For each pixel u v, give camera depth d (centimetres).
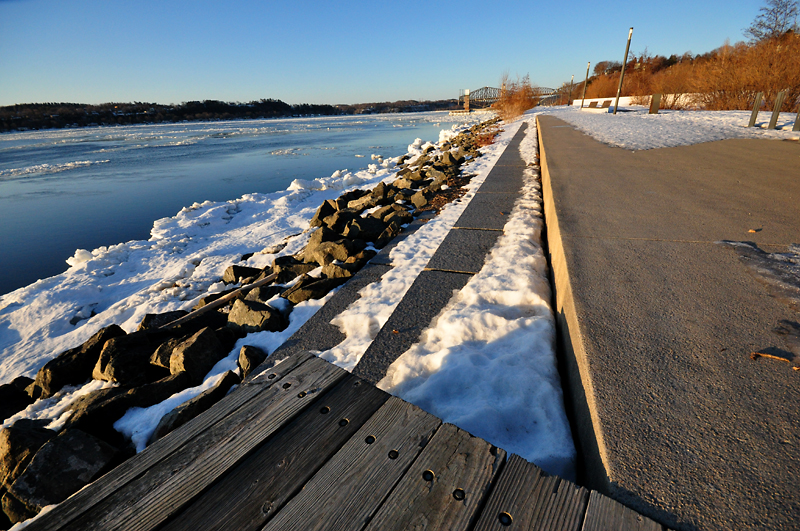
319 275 471
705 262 277
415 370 232
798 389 158
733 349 184
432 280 356
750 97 1986
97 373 345
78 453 220
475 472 125
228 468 126
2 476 243
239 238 965
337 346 284
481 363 229
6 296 718
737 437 138
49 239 1153
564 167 655
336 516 112
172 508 113
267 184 1805
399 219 650
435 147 2077
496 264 376
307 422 147
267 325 356
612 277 261
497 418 183
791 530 107
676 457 131
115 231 1216
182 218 1144
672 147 866
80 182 2070
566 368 235
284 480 123
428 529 107
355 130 5628
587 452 160
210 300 554
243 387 167
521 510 112
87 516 111
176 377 301
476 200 616
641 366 176
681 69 2889
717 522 110
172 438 138
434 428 143
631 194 470
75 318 630
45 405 343
